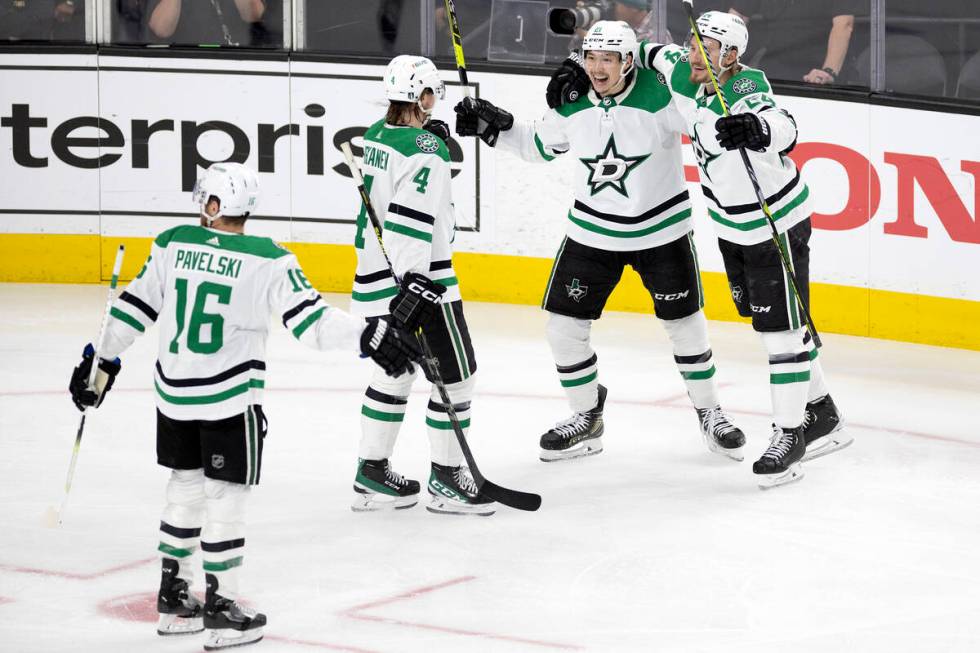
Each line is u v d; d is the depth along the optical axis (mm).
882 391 23484
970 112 26016
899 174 27000
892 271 27344
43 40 32125
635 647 12703
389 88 16250
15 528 15922
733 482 18234
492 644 12727
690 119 18031
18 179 32312
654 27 29703
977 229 26203
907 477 18531
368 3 31234
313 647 12625
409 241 15852
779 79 28797
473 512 16781
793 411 18125
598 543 15758
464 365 16641
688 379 19453
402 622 13273
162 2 31875
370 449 16750
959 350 26703
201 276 12352
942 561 15227
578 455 19391
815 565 15062
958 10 26859
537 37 30500
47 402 21844
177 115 31875
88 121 32062
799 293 18109
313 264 31781
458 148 30672
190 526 12742
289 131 31578
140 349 26141
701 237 29328
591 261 18906
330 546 15586
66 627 13094
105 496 17219
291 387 23281
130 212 32250
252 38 31781
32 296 30875
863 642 12891
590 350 19312
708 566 15000
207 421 12383
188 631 12977
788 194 18062
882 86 27656
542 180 30266
